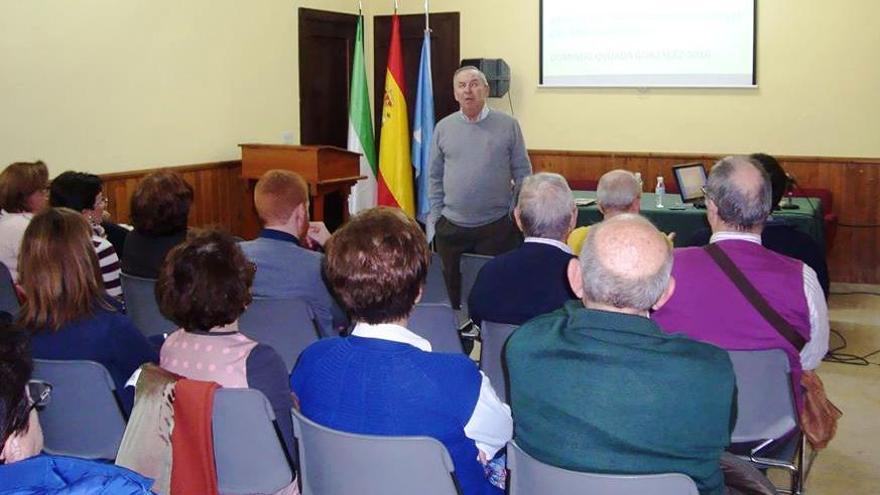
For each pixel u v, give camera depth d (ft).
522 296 8.41
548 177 8.83
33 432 3.91
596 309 5.32
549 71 23.54
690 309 7.42
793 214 16.34
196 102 19.62
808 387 7.76
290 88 22.53
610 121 23.21
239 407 5.96
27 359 3.70
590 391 5.04
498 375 8.52
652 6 22.33
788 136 21.66
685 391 4.99
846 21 20.83
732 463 6.21
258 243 9.44
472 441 5.58
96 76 17.06
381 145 22.66
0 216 11.85
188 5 19.20
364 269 5.54
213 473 5.88
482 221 14.97
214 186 20.25
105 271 10.96
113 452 7.20
